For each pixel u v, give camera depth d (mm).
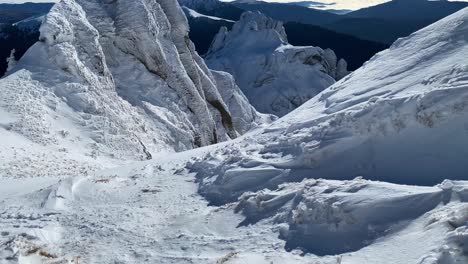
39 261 9461
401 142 11984
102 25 44312
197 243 10172
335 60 132375
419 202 8852
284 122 19344
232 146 18625
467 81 12031
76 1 44031
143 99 43344
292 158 13836
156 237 10797
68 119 31656
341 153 12891
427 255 7195
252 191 13219
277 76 122000
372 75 18000
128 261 9523
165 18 50562
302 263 8398
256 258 8742
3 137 25500
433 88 12602
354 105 15695
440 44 16312
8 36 141750
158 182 16547
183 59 54156
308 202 10281
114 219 12227
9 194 16750
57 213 13141
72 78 34750
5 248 9648
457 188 8719
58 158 25625
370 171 11789
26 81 32375
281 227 10102
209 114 49406
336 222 9352
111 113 34875
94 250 10203
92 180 16172
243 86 123125
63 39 36188
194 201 13789
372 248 8305
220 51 139500
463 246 7020
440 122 11430
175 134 41625
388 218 8859
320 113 17469
